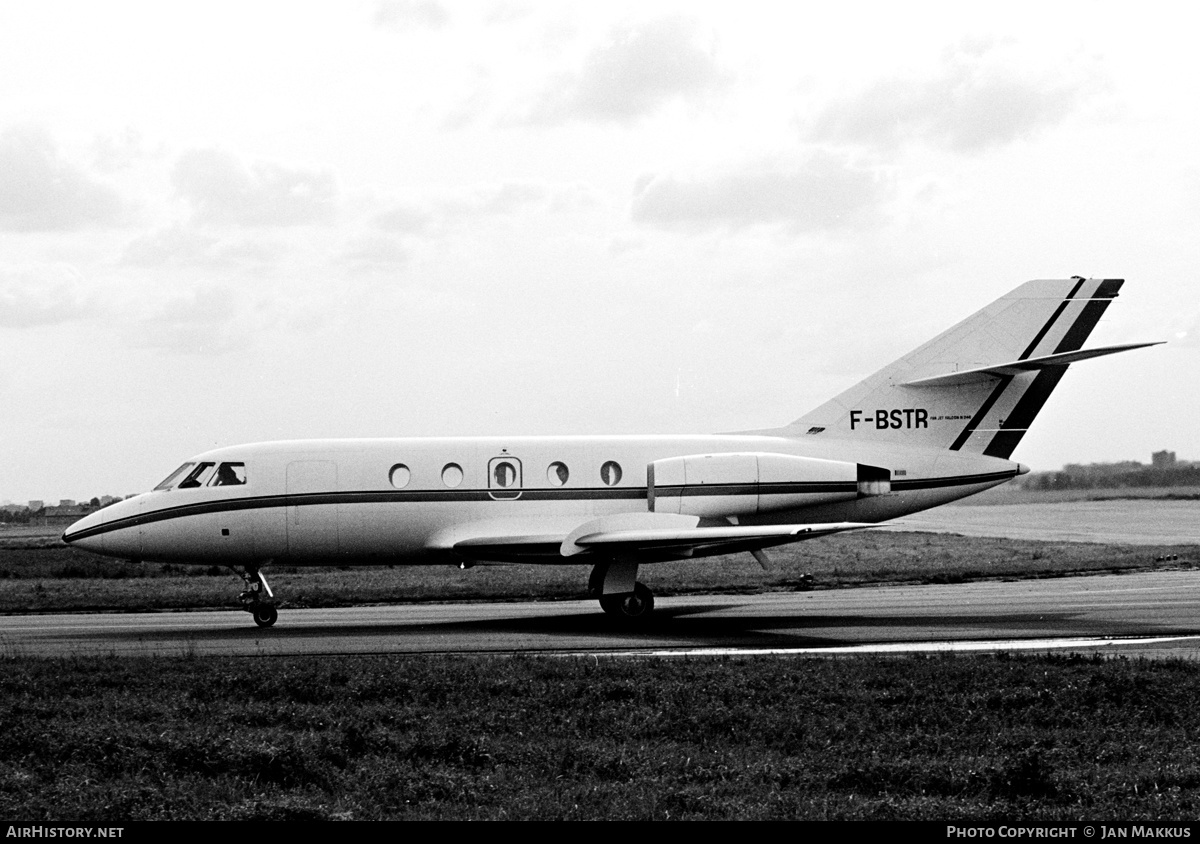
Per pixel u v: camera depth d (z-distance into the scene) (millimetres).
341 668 56406
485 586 119375
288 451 89688
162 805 34625
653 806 34344
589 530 85500
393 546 90250
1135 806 34281
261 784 37469
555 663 58562
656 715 46156
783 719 45281
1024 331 97875
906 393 98062
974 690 50562
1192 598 97250
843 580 121750
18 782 36969
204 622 93500
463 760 40062
